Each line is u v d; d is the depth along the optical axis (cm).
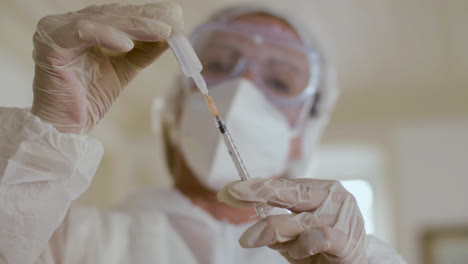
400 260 101
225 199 83
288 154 183
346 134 498
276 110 169
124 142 520
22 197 85
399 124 493
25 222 85
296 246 83
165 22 87
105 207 488
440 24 384
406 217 473
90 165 90
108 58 96
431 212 470
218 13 193
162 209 157
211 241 151
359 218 89
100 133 468
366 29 391
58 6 322
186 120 167
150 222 151
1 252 83
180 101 189
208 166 158
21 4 328
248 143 161
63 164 86
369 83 480
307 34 193
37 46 85
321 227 83
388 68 454
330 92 200
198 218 153
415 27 389
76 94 89
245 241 81
